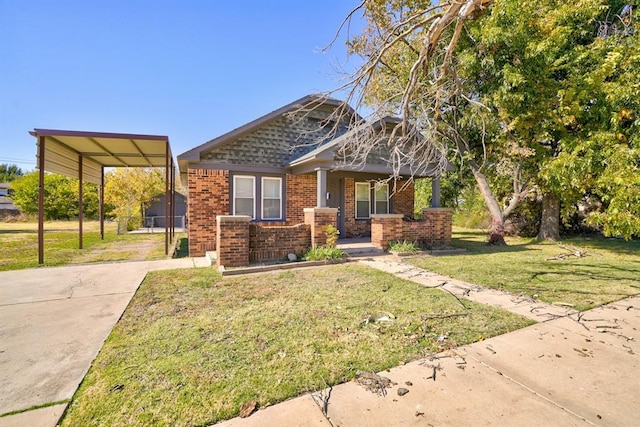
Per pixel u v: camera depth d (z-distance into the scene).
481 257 8.96
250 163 10.93
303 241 8.48
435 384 2.66
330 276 6.60
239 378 2.76
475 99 10.38
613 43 8.80
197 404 2.41
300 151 11.77
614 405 2.39
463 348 3.33
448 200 18.19
